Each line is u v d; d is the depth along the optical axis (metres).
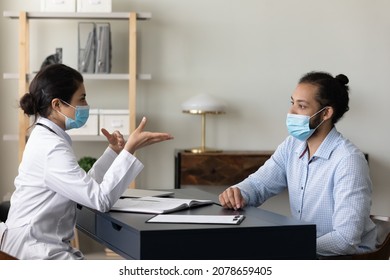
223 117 5.14
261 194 2.86
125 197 2.62
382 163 5.23
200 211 2.31
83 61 4.75
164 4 5.05
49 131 2.38
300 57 5.14
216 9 5.09
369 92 5.19
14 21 4.96
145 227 1.97
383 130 5.21
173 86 5.09
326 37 5.15
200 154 4.81
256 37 5.12
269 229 2.02
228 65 5.12
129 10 5.02
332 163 2.59
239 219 2.10
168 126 5.11
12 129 5.00
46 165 2.29
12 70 4.97
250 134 5.16
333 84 2.64
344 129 5.21
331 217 2.61
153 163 5.14
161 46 5.07
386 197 5.24
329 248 2.44
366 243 2.57
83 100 2.47
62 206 2.35
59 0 4.68
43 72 2.43
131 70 4.69
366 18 5.15
